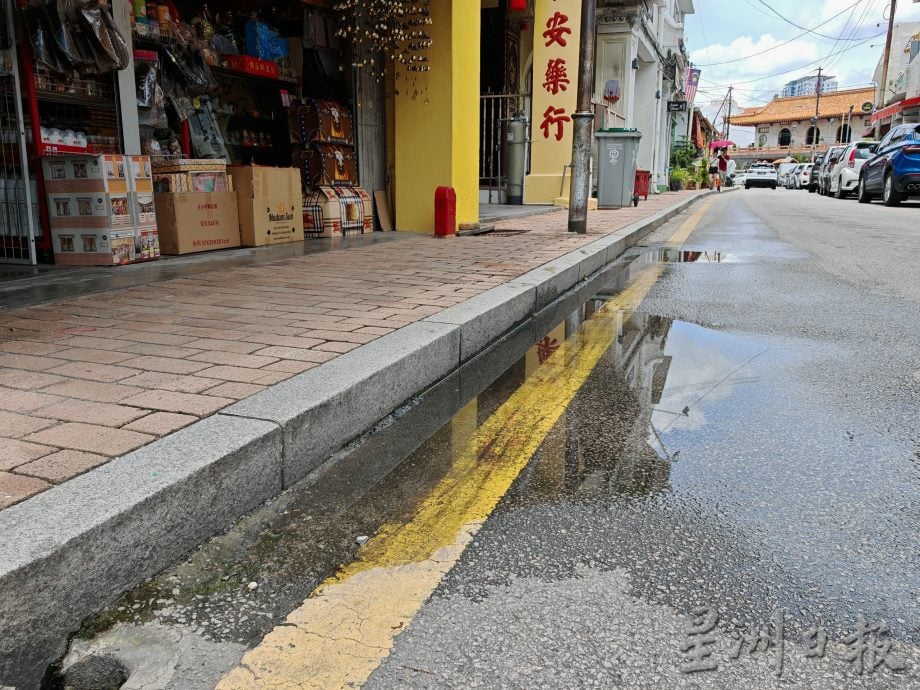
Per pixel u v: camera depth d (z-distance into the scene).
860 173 20.70
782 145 87.56
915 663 1.61
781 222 13.39
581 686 1.54
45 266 5.83
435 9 8.30
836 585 1.89
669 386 3.60
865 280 6.61
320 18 8.05
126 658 1.61
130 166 5.89
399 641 1.68
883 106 39.94
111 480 1.97
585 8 8.55
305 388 2.75
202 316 4.03
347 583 1.91
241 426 2.37
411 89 8.63
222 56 7.37
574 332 4.74
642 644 1.67
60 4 5.31
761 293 6.06
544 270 5.93
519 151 15.09
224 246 6.96
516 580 1.93
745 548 2.08
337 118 8.30
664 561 2.01
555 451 2.79
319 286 5.03
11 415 2.45
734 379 3.69
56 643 1.65
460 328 3.88
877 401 3.33
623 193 14.93
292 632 1.71
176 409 2.51
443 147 8.59
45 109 5.98
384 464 2.65
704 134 59.09
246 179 7.05
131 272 5.55
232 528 2.18
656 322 5.01
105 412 2.48
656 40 23.39
